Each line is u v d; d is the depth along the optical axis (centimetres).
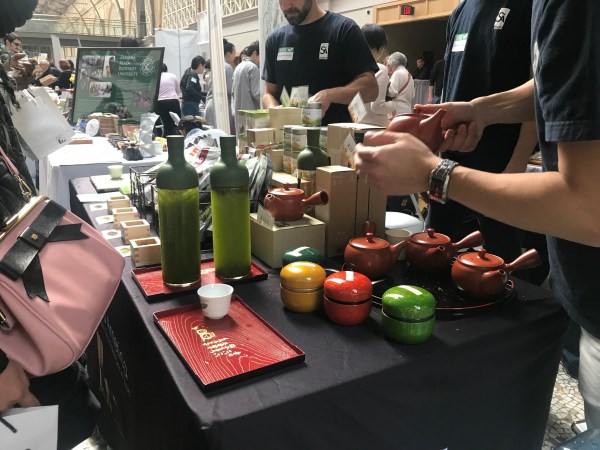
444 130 115
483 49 165
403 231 125
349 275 89
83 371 102
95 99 358
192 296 100
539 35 67
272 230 112
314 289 91
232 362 74
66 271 79
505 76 163
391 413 77
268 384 70
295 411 67
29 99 166
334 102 210
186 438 66
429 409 81
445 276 107
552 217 65
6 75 118
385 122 332
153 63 355
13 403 75
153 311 93
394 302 80
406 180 78
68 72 705
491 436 93
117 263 89
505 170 171
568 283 86
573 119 61
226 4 1087
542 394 100
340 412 71
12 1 96
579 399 170
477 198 72
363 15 641
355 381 71
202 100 669
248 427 63
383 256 101
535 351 93
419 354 78
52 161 244
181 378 72
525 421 99
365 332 85
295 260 103
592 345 88
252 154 146
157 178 98
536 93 78
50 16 1741
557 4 63
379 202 122
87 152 276
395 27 668
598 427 90
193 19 1302
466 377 84
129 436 117
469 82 171
